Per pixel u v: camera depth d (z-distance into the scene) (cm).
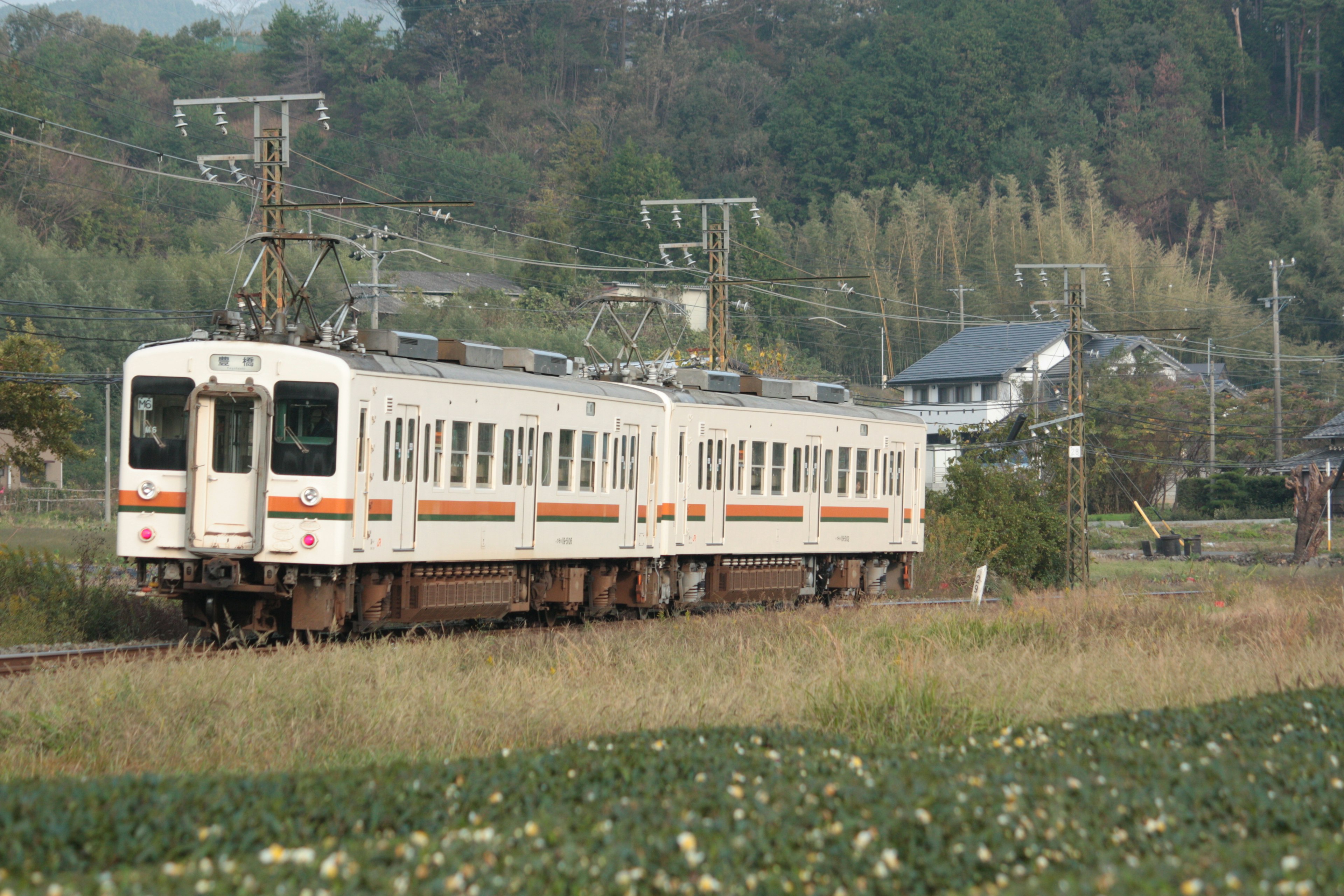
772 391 6844
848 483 7119
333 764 2778
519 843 1817
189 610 4681
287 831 1920
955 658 4144
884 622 5259
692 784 2228
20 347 8244
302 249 19225
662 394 6019
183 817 1959
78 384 16188
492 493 5038
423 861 1712
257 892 1612
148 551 4497
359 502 4475
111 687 3197
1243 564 13962
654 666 3938
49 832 1866
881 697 3259
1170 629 5244
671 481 6031
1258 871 1666
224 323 4691
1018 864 1767
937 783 2148
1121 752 2458
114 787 2117
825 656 4247
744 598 6619
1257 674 3816
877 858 1758
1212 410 19350
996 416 19312
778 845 1820
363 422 4491
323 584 4456
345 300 5172
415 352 4894
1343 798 2070
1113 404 18975
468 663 3988
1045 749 2516
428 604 4897
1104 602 6631
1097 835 1877
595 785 2223
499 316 19938
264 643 4591
